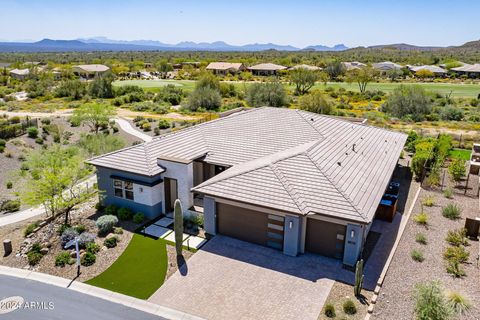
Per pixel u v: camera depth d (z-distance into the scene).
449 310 12.50
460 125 48.12
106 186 22.16
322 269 16.39
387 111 58.78
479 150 32.94
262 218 17.98
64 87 81.19
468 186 26.06
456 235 18.47
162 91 76.94
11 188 27.00
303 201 17.11
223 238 19.00
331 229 16.98
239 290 14.99
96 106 45.69
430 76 118.81
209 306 14.10
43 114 57.78
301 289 15.02
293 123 27.34
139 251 17.78
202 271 16.23
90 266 16.66
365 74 86.94
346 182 18.67
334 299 14.40
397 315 13.36
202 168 24.02
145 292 14.91
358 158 22.66
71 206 20.56
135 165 21.12
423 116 53.75
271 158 21.23
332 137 25.02
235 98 74.25
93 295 14.77
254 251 17.81
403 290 14.77
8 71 121.69
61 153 23.20
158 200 21.30
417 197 24.14
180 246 17.23
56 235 19.28
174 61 165.50
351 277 15.82
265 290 14.98
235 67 127.94
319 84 102.44
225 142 24.80
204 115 57.53
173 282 15.51
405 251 17.69
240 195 17.88
